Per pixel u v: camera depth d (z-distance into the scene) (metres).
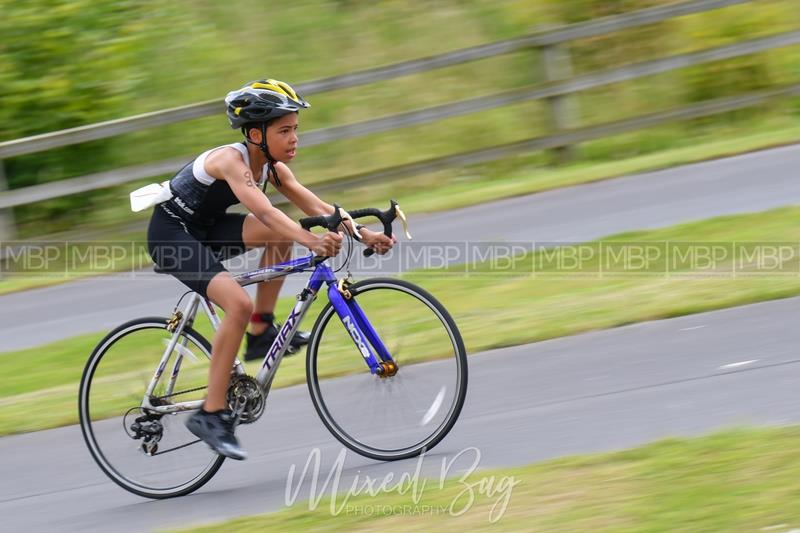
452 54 34.09
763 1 39.59
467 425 15.11
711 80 39.31
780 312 17.92
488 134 39.53
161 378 14.55
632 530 10.21
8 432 17.86
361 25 44.28
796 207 24.19
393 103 41.12
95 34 37.59
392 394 14.05
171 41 41.59
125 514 13.75
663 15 34.91
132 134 38.28
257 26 43.78
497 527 10.88
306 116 40.59
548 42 34.59
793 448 11.62
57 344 23.25
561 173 32.38
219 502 13.56
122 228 33.62
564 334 18.64
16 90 36.41
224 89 41.03
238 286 13.53
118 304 25.98
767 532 9.81
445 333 13.82
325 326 14.21
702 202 26.12
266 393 14.06
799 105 36.12
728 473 11.20
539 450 13.57
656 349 17.12
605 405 15.00
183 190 13.77
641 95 39.75
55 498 14.73
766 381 14.89
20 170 37.34
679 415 14.12
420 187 35.50
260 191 13.38
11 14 36.50
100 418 14.70
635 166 30.91
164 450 14.45
